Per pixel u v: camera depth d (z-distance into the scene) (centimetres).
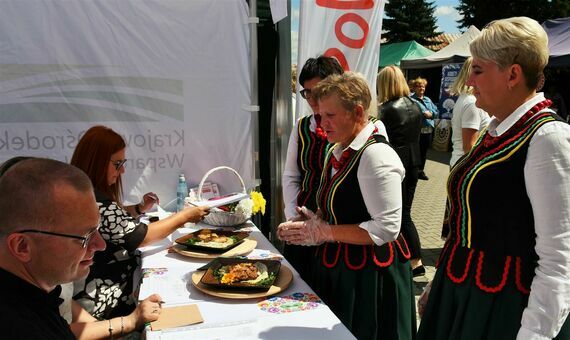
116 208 188
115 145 199
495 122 125
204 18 282
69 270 99
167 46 279
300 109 304
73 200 97
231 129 300
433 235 484
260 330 134
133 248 191
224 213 241
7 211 92
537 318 105
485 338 121
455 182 128
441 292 134
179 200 285
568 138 103
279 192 347
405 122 337
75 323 144
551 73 1155
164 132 288
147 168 289
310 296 158
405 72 1420
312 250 208
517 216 113
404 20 3331
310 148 215
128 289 194
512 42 109
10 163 111
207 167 301
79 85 269
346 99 154
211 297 157
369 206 153
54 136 269
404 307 170
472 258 124
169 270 184
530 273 114
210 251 200
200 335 132
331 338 131
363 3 310
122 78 275
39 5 256
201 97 291
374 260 161
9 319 87
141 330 154
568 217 102
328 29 307
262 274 169
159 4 273
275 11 276
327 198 168
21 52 257
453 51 1059
